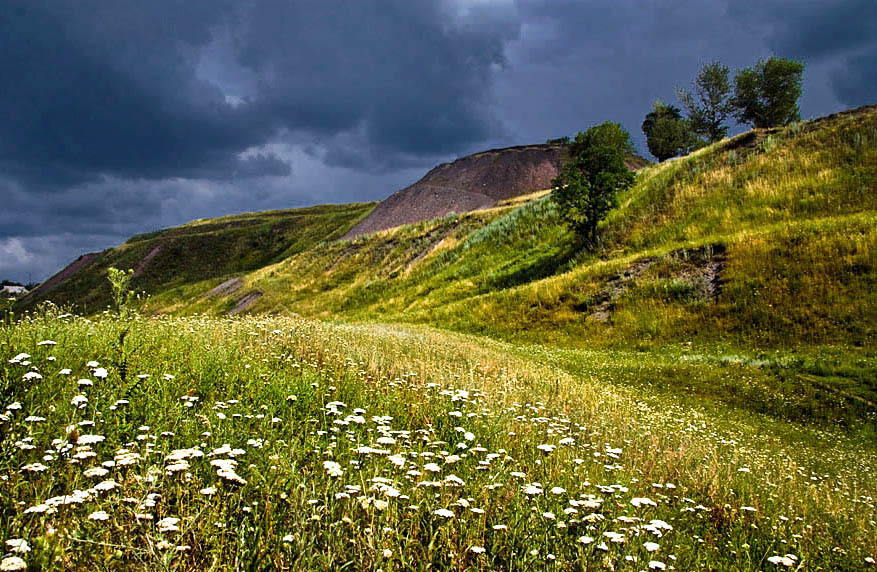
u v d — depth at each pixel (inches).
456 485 148.9
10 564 86.4
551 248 1545.3
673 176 1466.5
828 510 255.9
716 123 2330.2
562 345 1002.7
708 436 421.7
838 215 1007.0
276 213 6122.1
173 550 99.1
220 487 128.9
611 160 1353.3
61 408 164.2
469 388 343.0
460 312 1288.1
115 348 249.8
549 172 3924.7
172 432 164.6
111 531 107.3
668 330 927.7
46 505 103.4
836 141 1211.9
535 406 356.2
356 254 2413.9
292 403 232.5
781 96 2001.7
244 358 302.8
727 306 906.1
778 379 651.5
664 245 1200.8
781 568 169.2
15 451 133.6
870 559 188.2
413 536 127.0
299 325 552.1
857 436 516.1
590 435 296.0
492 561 121.6
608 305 1072.2
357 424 205.8
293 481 136.6
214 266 4394.7
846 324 765.3
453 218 2284.7
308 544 110.4
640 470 249.8
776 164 1250.6
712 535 193.6
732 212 1178.6
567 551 130.5
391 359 442.9
